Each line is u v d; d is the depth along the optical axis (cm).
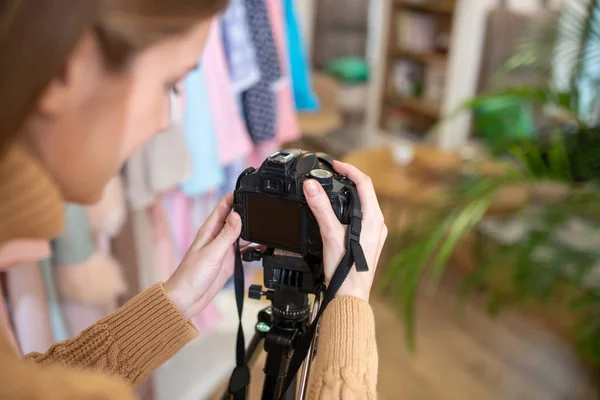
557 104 141
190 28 38
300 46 179
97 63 35
